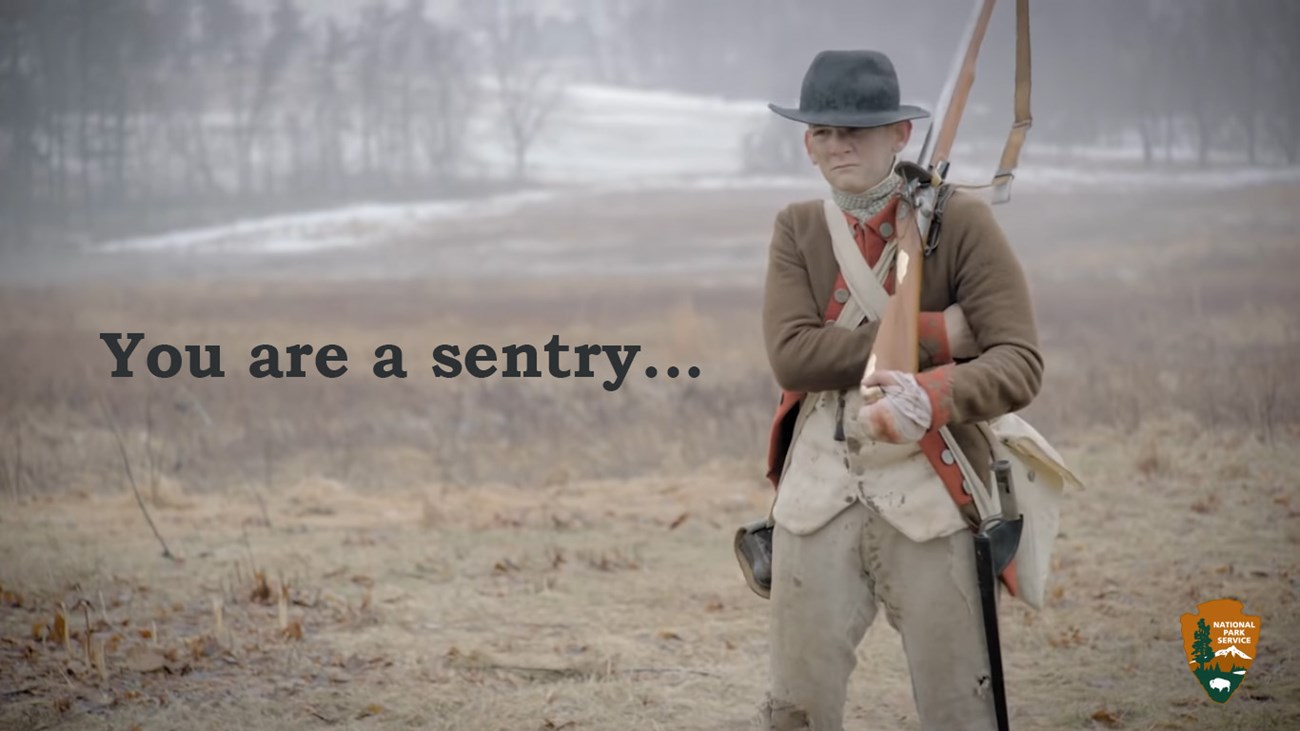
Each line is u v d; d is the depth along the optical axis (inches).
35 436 1710.1
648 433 1708.9
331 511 1266.0
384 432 1835.6
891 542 482.6
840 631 493.4
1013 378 463.2
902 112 488.4
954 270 485.1
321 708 709.3
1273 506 1133.1
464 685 747.4
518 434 1798.7
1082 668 764.6
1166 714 690.2
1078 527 1087.0
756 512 1227.2
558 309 3937.0
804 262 502.9
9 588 924.6
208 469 1555.1
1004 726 476.4
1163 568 955.3
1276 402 1569.9
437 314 3831.2
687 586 962.1
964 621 478.3
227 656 784.9
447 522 1193.4
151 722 684.1
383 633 843.4
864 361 478.6
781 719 498.6
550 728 687.7
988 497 480.7
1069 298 3641.7
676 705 719.1
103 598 909.8
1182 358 2222.0
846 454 490.0
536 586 956.6
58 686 728.3
